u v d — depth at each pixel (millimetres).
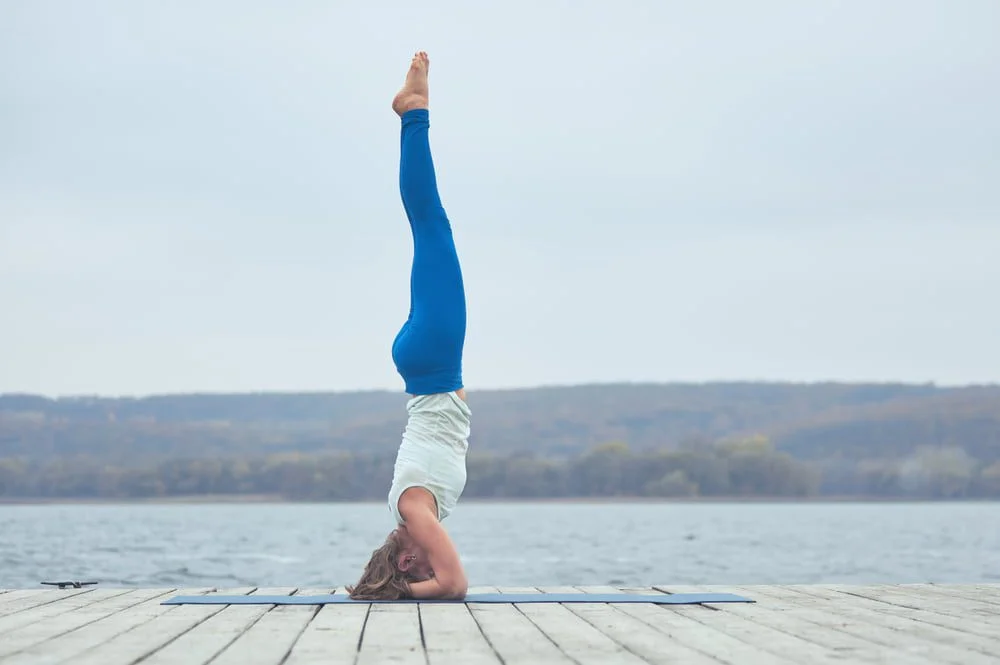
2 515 85312
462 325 7430
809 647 5016
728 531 57750
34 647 5070
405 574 7258
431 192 7648
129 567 25828
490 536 51312
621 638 5324
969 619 6055
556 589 8305
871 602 6973
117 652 4910
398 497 7227
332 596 7438
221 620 6105
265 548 37281
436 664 4566
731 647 5020
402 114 7801
